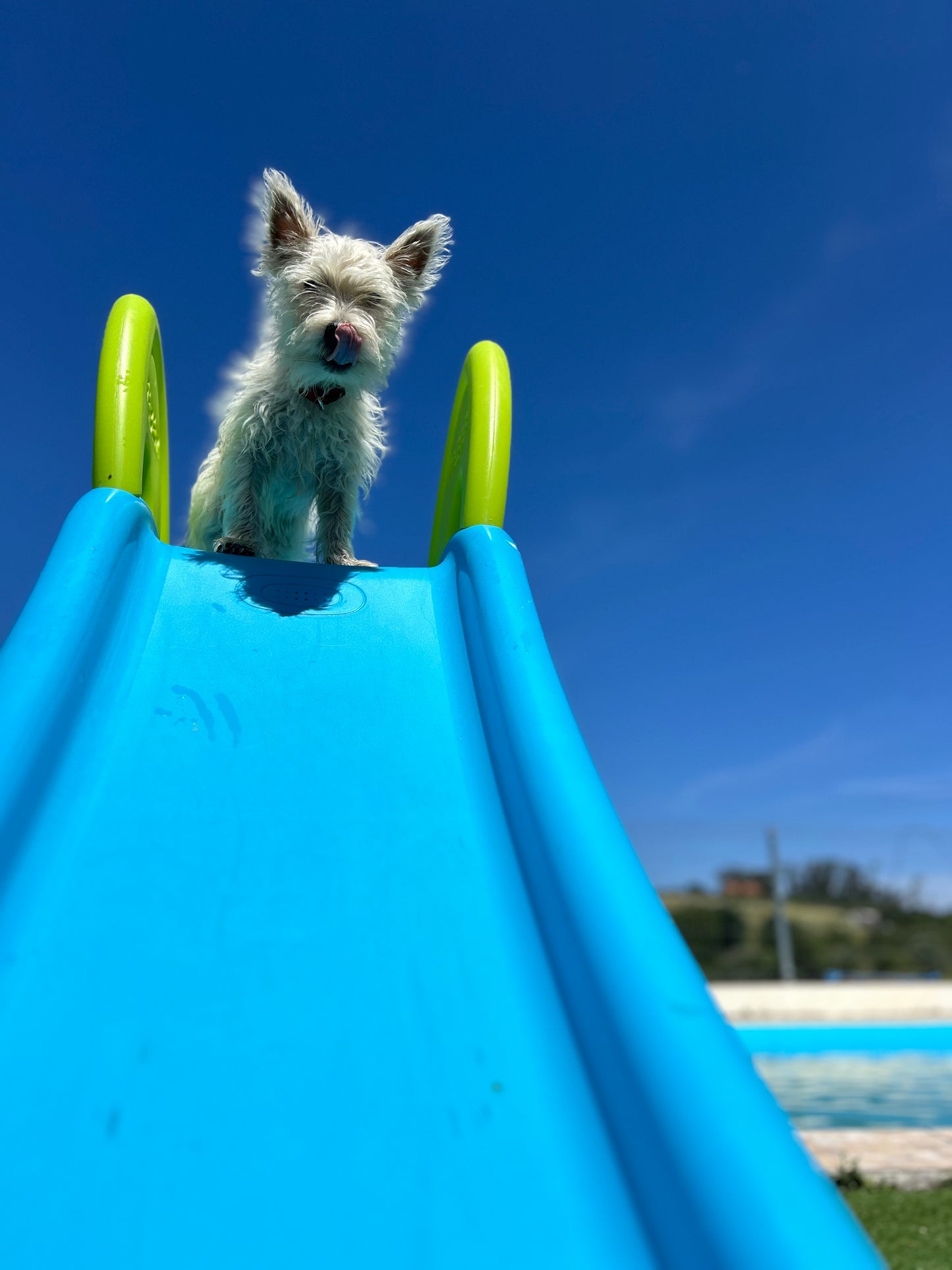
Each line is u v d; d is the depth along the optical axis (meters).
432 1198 0.33
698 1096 0.32
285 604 0.77
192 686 0.65
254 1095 0.37
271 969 0.43
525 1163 0.35
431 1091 0.38
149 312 0.89
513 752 0.55
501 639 0.65
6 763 0.46
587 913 0.41
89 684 0.58
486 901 0.49
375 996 0.42
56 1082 0.36
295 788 0.56
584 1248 0.32
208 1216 0.32
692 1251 0.29
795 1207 0.27
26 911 0.44
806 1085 1.95
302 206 0.95
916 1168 1.01
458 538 0.85
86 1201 0.32
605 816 0.47
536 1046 0.40
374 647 0.73
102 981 0.41
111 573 0.67
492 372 0.94
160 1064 0.38
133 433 0.80
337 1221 0.32
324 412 0.94
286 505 1.03
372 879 0.50
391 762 0.60
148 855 0.49
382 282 0.90
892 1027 2.77
